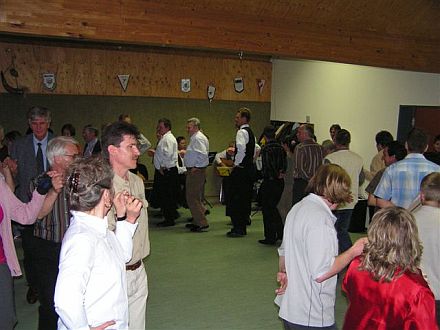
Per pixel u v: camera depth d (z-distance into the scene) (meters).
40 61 8.18
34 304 4.16
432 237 2.51
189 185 6.79
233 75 9.73
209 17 5.48
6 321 2.36
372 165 6.08
